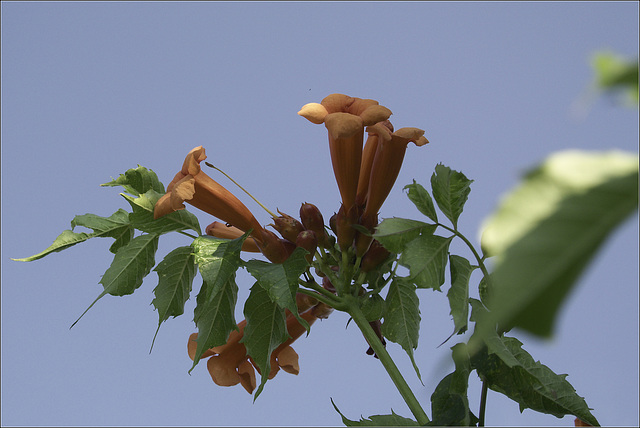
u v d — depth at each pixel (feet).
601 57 1.33
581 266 1.30
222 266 4.50
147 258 4.76
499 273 1.33
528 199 1.42
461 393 4.50
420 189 4.61
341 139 4.82
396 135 4.79
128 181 4.79
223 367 4.89
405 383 4.68
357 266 4.81
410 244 4.56
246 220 4.80
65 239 4.79
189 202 4.79
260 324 4.64
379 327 4.85
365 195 4.90
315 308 4.91
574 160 1.46
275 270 4.54
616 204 1.37
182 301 4.71
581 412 4.58
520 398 4.59
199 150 4.78
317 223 4.83
